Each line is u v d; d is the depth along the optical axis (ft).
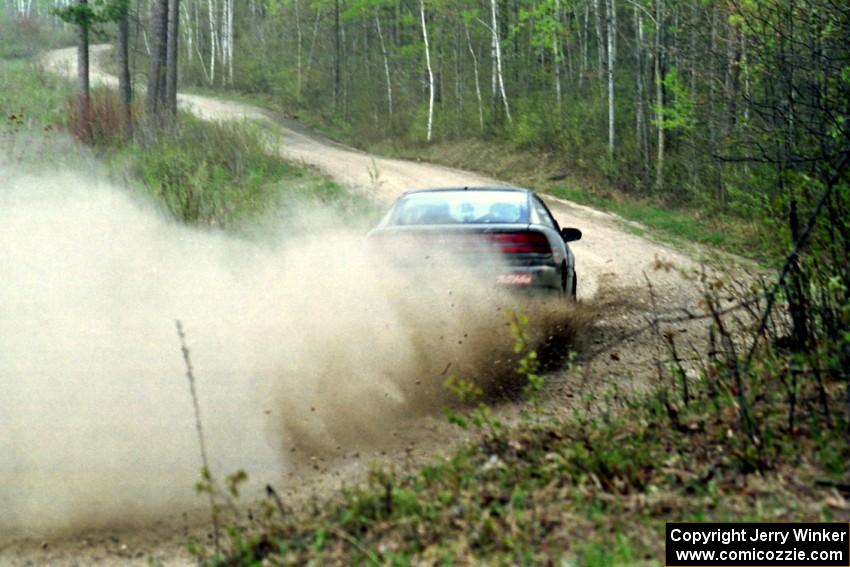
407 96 190.49
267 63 245.04
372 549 14.51
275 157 90.33
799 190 25.18
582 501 15.71
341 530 15.40
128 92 106.32
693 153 100.73
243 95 230.89
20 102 111.96
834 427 18.29
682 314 38.52
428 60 169.37
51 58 225.56
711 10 79.46
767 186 35.70
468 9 170.91
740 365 22.99
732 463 17.07
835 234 23.93
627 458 17.65
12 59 217.36
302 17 242.99
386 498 16.24
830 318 21.98
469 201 32.65
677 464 17.43
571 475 16.83
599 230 80.59
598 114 135.74
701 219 90.02
